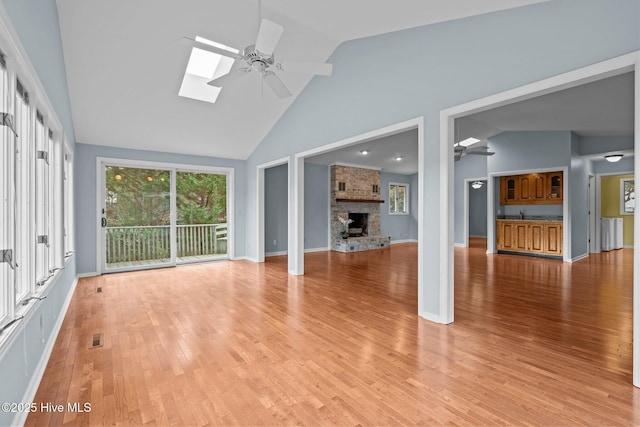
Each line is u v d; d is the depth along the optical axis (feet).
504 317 10.22
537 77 7.82
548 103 13.87
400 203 34.37
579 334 8.82
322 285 14.73
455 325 9.58
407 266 19.52
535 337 8.64
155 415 5.46
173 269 18.80
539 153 21.59
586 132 20.45
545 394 6.01
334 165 27.27
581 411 5.50
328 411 5.55
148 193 18.90
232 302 12.06
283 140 18.10
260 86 15.58
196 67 14.92
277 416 5.42
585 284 14.42
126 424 5.23
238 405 5.73
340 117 13.87
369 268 18.92
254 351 7.89
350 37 12.75
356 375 6.75
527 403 5.74
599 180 24.56
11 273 5.37
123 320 10.10
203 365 7.20
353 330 9.24
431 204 10.09
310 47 13.78
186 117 16.65
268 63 9.09
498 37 8.54
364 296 12.85
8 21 4.83
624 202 27.32
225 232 23.48
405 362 7.30
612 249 25.99
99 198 17.08
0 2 4.53
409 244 31.89
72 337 8.76
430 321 9.96
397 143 21.90
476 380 6.53
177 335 8.90
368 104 12.45
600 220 25.02
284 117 17.95
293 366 7.14
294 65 9.26
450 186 9.75
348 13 10.44
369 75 12.39
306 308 11.30
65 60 11.71
